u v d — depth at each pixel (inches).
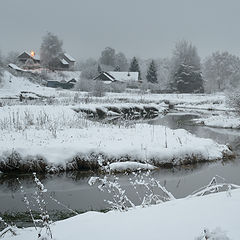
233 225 124.7
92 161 543.5
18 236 181.5
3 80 2258.9
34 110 949.2
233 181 476.4
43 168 525.7
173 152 590.2
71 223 178.2
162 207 175.5
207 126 1164.5
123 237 129.9
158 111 1669.5
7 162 522.6
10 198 411.2
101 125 813.9
